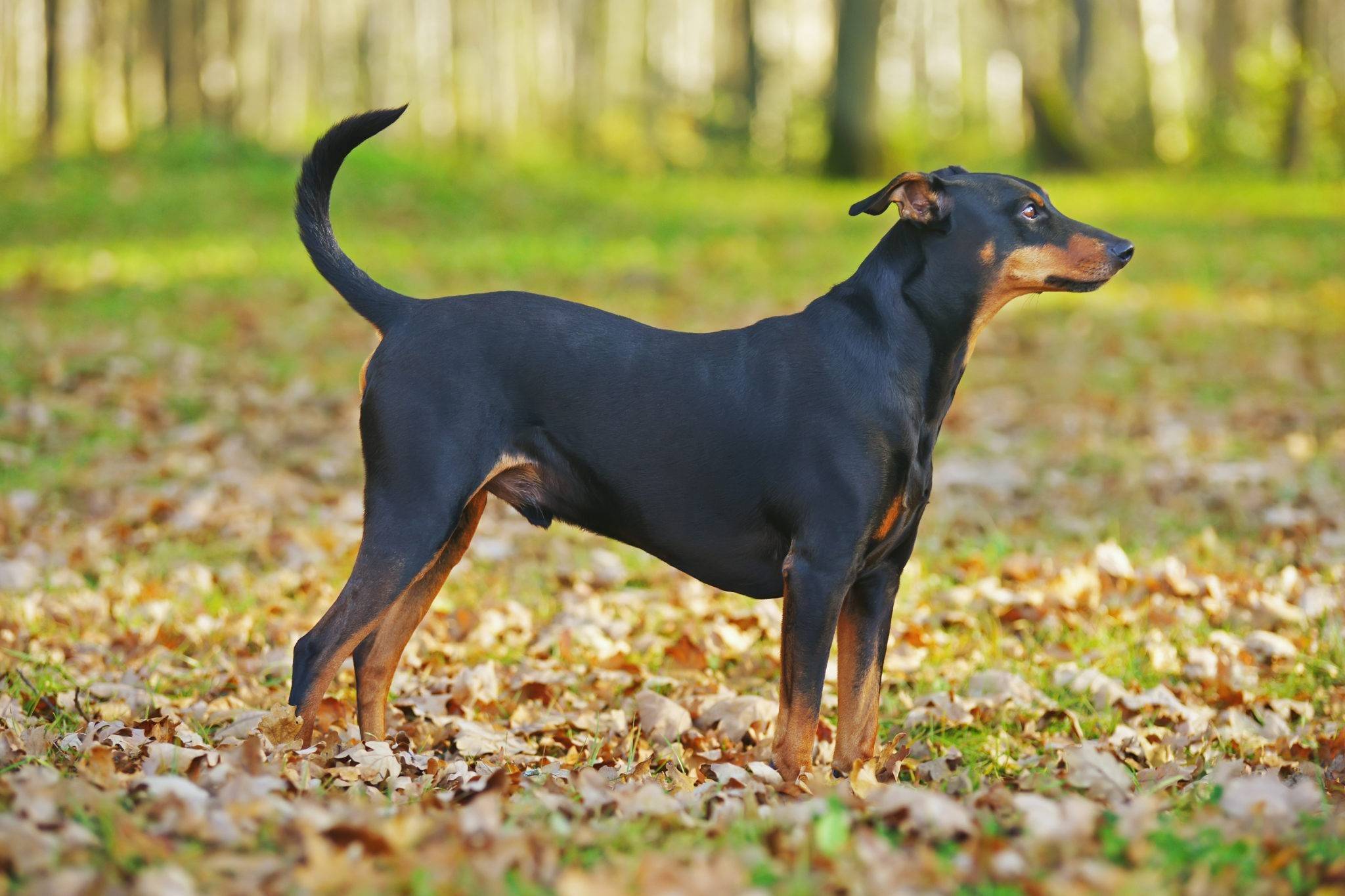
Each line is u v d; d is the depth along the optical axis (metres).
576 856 3.84
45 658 6.33
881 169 32.97
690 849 3.87
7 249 20.06
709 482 5.12
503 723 6.00
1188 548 8.45
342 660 5.04
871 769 4.98
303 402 12.10
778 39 53.19
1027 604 7.43
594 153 38.84
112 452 10.40
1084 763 4.73
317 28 43.56
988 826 4.04
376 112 5.45
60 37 32.09
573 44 44.56
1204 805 4.43
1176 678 6.65
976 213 5.18
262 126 39.19
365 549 5.07
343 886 3.44
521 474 5.25
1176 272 19.23
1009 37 35.22
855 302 5.23
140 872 3.52
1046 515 9.38
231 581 7.99
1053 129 34.34
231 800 4.06
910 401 5.12
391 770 4.85
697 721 6.03
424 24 43.16
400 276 18.55
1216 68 44.78
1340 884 3.59
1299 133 34.78
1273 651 6.80
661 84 48.72
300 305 16.30
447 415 5.07
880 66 33.00
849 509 4.98
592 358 5.18
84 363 12.86
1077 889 3.45
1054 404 12.57
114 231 21.58
